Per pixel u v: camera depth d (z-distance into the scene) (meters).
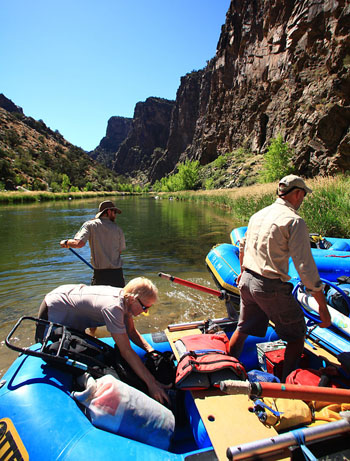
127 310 2.21
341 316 2.62
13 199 47.00
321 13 34.91
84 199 60.69
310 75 34.59
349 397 1.70
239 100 65.19
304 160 29.52
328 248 5.43
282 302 2.31
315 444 1.54
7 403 1.68
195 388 2.00
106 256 3.87
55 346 1.94
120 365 2.12
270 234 2.27
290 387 1.63
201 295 5.51
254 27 59.94
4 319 4.52
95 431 1.61
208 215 20.28
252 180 44.25
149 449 1.61
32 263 7.89
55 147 139.12
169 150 154.62
